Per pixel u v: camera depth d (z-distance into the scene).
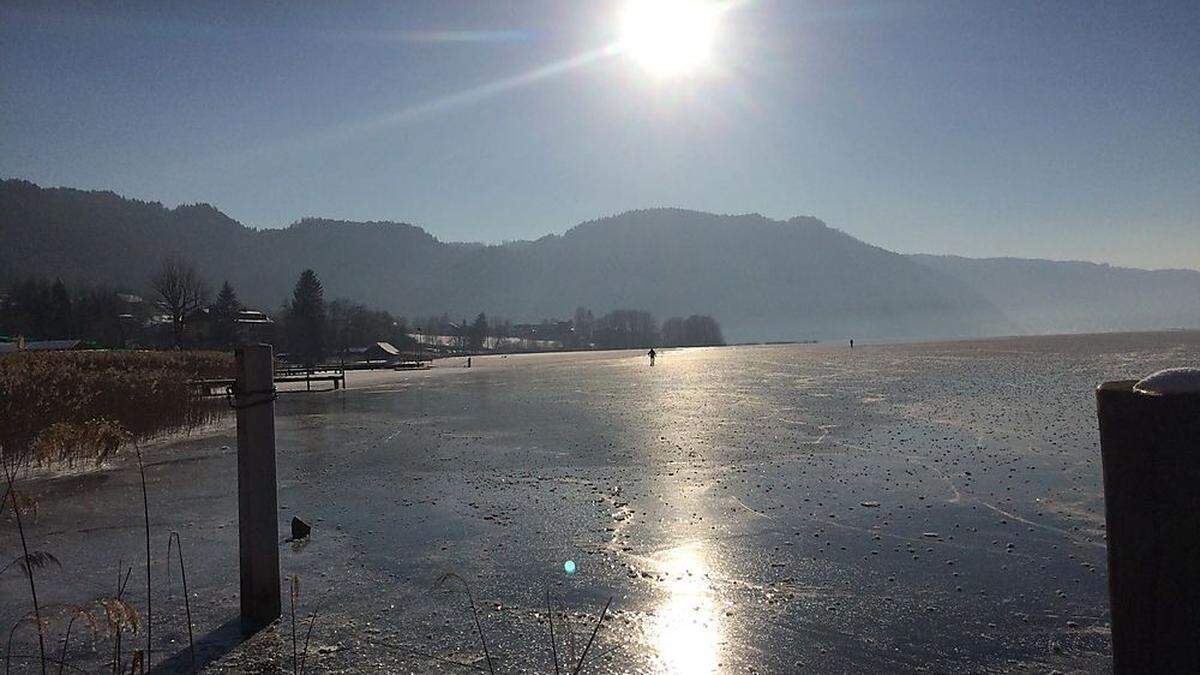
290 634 5.62
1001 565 7.25
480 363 100.81
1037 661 5.14
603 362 91.19
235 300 110.62
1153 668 2.15
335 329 122.00
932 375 41.81
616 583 6.89
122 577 7.08
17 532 8.95
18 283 107.88
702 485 11.49
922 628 5.74
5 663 5.07
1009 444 14.95
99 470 13.47
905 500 10.15
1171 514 2.12
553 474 12.66
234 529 8.94
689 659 5.23
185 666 5.05
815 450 14.77
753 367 61.47
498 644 5.47
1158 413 2.14
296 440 18.02
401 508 10.15
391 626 5.82
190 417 21.00
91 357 34.25
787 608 6.20
